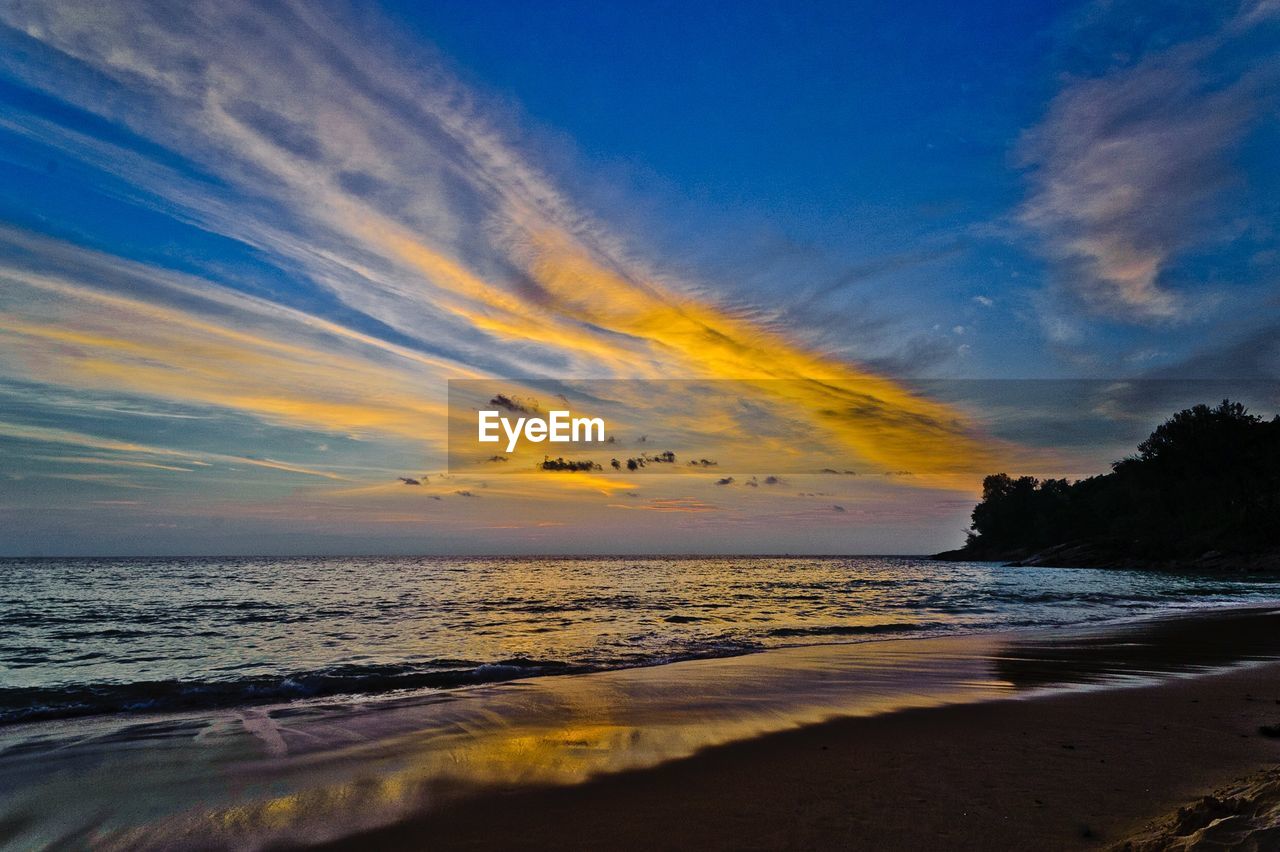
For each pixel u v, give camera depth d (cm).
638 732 796
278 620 2391
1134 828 473
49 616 2583
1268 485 8638
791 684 1084
